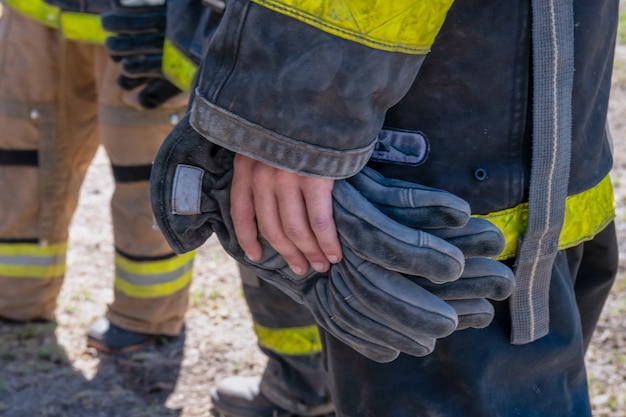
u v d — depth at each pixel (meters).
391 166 1.79
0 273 3.86
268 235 1.66
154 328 3.83
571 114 1.81
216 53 1.55
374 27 1.47
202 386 3.69
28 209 3.73
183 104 3.39
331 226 1.60
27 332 3.91
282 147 1.52
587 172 1.94
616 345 3.83
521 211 1.81
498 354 1.87
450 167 1.78
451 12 1.69
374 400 1.93
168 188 1.73
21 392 3.59
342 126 1.52
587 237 1.98
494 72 1.73
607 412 3.43
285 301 3.06
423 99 1.75
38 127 3.61
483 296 1.71
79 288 4.29
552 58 1.71
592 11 1.81
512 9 1.70
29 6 3.39
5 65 3.54
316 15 1.46
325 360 2.15
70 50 3.51
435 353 1.88
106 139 3.52
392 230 1.57
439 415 1.88
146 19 2.70
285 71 1.49
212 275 4.44
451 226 1.60
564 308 1.95
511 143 1.77
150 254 3.66
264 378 3.32
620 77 6.70
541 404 1.94
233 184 1.66
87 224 4.83
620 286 4.23
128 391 3.64
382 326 1.66
